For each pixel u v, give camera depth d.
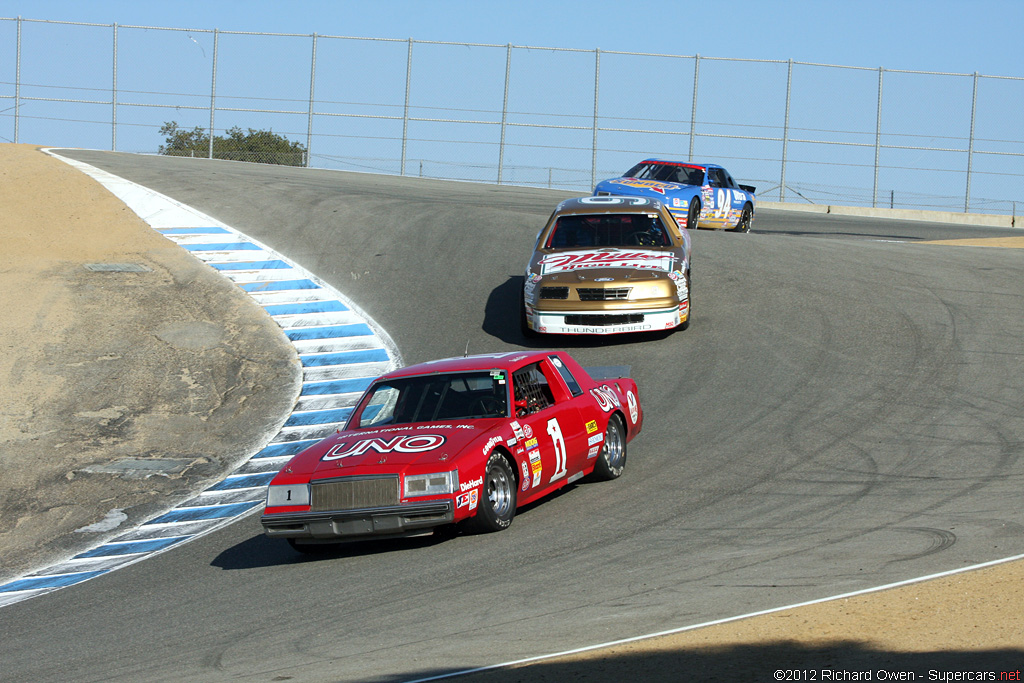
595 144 147.62
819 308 58.47
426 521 28.81
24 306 66.31
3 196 92.44
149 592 30.75
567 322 54.47
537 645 20.61
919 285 62.31
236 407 54.72
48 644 26.31
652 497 33.44
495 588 25.53
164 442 50.81
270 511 29.91
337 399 54.50
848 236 101.38
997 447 35.62
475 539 30.59
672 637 20.08
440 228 83.75
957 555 24.31
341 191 104.88
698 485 34.31
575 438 34.59
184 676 21.31
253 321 66.19
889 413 41.12
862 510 29.69
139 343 62.59
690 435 40.91
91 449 50.03
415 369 35.19
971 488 31.11
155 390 56.91
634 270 54.72
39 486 45.94
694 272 68.31
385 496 28.97
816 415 41.75
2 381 56.75
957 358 48.03
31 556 38.72
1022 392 42.44
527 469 31.98
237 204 94.31
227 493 43.34
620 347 55.22
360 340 62.25
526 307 56.12
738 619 20.91
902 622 19.83
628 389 39.22
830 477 33.78
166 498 43.66
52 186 96.75
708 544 27.62
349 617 24.64
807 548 26.28
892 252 74.25
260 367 59.66
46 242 80.81
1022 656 17.55
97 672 22.78
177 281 73.00
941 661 17.56
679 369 50.47
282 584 28.97
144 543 37.81
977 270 66.19
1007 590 21.08
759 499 31.95
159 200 94.06
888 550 25.36
